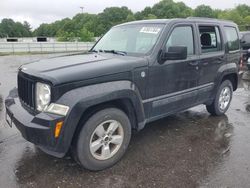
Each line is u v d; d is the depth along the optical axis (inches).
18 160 141.6
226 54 205.3
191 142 165.6
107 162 134.3
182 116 214.4
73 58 150.1
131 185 121.3
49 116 115.4
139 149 155.4
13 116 132.2
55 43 1090.1
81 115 118.0
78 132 124.3
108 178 126.7
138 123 145.3
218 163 140.1
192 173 130.7
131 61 140.2
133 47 163.6
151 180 125.1
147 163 139.9
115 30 191.0
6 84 344.8
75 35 2164.1
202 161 142.2
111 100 129.3
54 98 116.3
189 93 175.6
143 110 146.6
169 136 174.4
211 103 205.5
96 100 121.0
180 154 149.9
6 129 183.5
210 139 170.4
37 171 131.6
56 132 114.7
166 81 157.4
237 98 278.2
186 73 169.6
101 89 124.0
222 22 208.5
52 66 130.8
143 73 143.6
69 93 117.1
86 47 1190.3
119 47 172.2
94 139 130.7
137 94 139.9
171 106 165.3
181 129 186.5
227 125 195.6
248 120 207.5
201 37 184.5
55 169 133.5
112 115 131.7
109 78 129.2
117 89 128.6
